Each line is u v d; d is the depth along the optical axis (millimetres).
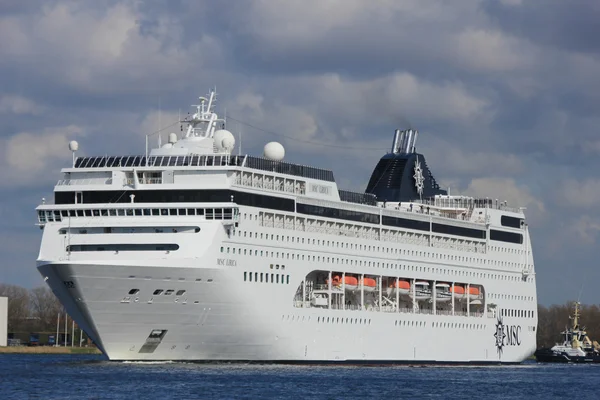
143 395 196375
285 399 196750
